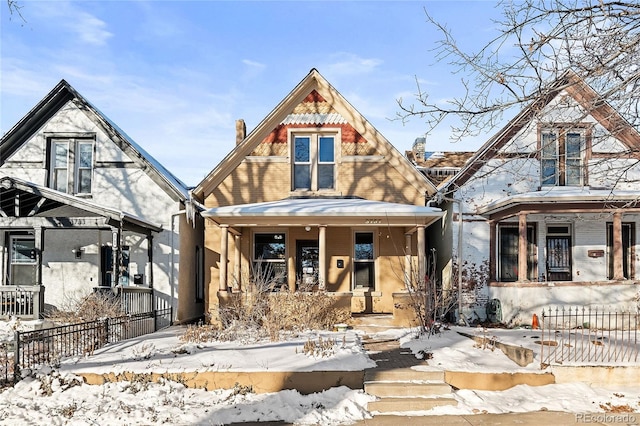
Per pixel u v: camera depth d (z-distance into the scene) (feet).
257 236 55.16
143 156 52.19
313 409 25.80
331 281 54.49
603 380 28.68
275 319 39.45
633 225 51.37
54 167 53.11
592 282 46.39
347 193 54.60
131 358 31.19
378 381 28.17
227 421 24.45
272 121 55.16
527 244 52.80
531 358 29.55
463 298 51.67
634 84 22.30
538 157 27.43
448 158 63.87
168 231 51.80
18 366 28.94
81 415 24.67
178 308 51.34
